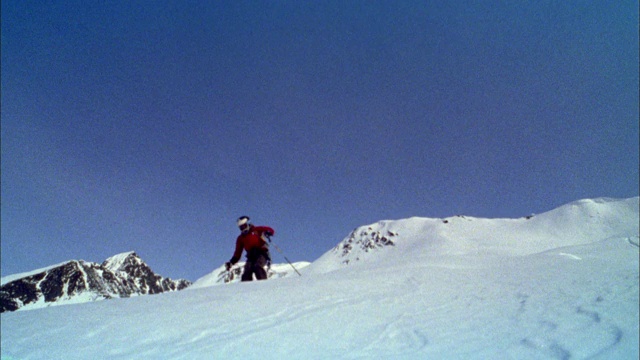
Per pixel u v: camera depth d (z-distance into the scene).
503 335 3.48
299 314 4.47
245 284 6.62
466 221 172.25
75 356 3.19
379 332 3.76
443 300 5.41
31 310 4.96
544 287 6.27
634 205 147.00
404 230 190.00
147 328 3.94
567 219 147.88
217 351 3.21
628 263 9.01
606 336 3.19
